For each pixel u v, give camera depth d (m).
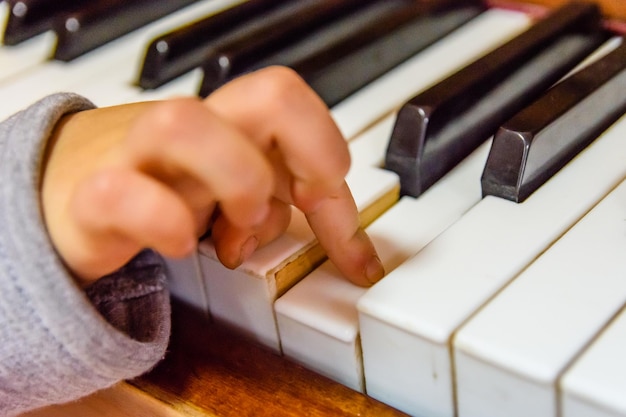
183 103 0.31
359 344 0.36
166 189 0.31
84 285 0.35
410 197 0.40
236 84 0.33
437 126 0.40
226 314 0.39
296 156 0.33
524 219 0.37
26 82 0.47
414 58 0.46
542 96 0.40
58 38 0.49
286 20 0.46
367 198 0.39
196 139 0.31
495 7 0.49
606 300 0.34
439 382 0.34
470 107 0.41
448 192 0.40
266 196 0.32
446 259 0.36
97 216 0.31
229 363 0.37
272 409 0.36
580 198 0.37
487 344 0.33
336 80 0.44
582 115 0.40
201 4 0.52
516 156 0.38
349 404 0.36
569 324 0.33
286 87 0.33
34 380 0.35
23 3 0.50
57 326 0.34
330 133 0.33
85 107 0.38
